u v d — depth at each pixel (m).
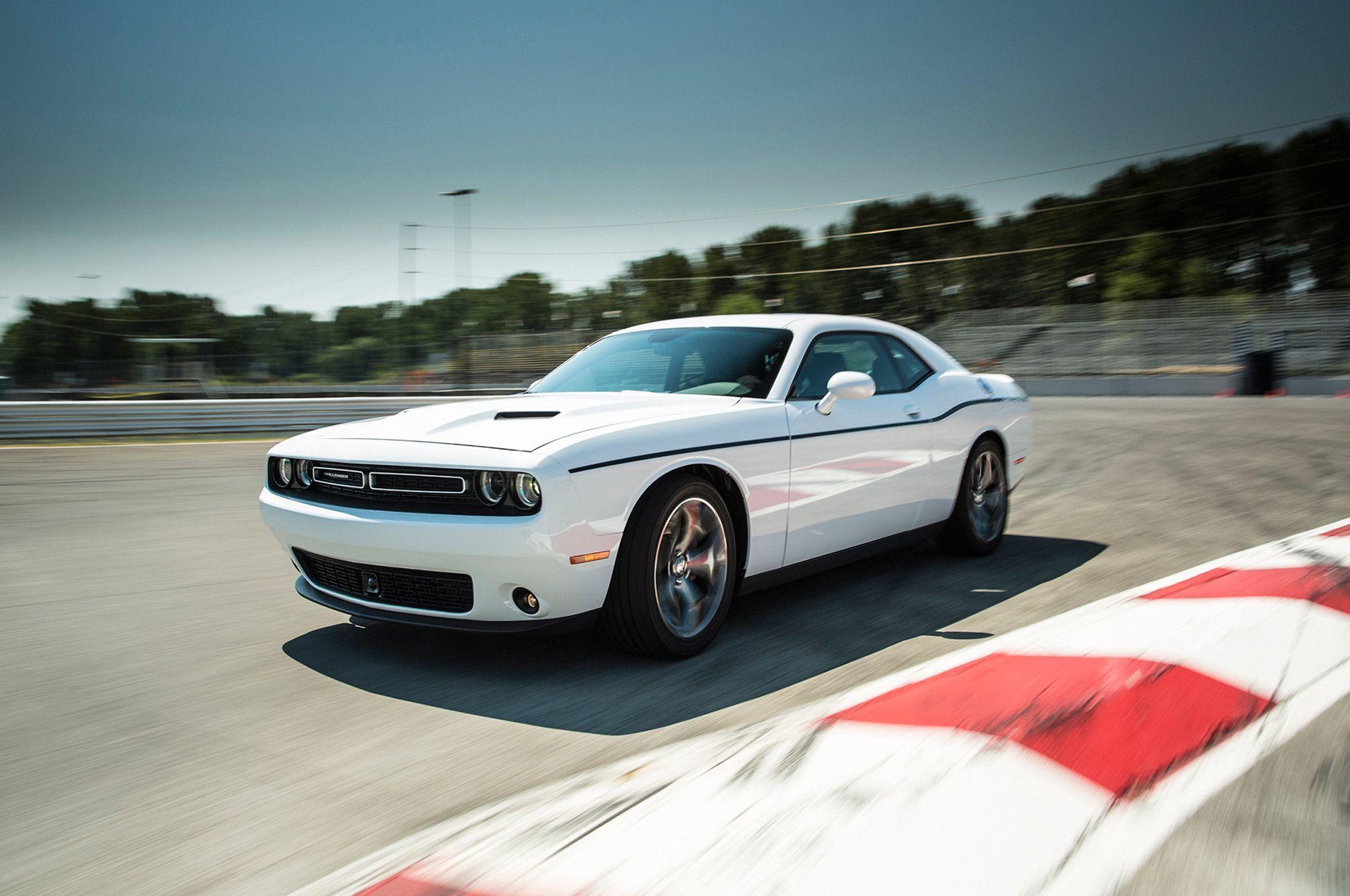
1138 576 4.48
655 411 3.39
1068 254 63.06
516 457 2.93
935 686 1.78
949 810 1.25
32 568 5.01
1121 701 1.63
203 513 6.92
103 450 12.17
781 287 78.75
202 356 45.97
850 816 1.24
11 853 1.99
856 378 3.77
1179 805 1.30
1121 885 1.11
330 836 2.04
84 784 2.33
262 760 2.46
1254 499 6.84
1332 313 28.89
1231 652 1.90
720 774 1.42
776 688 2.97
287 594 4.37
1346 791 1.36
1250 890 1.11
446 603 3.09
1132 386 27.41
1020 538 5.55
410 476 3.07
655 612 3.13
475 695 2.94
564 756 2.46
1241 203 56.66
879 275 74.12
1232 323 30.61
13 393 42.44
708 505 3.30
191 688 3.05
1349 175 51.78
